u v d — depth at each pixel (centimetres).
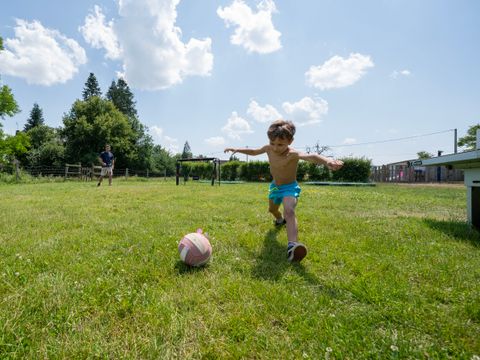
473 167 365
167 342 126
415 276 205
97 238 293
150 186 1193
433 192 1074
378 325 146
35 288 171
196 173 2872
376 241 292
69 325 138
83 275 196
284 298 167
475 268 216
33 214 431
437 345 127
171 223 373
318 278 202
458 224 383
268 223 381
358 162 2073
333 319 147
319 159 247
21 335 129
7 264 214
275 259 240
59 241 279
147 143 4684
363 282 189
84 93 5238
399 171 2516
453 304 165
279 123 282
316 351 124
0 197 685
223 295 170
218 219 412
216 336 134
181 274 205
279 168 292
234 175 2567
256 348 126
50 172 2253
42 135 4794
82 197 689
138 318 146
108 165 1178
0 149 2020
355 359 120
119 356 118
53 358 116
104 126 3856
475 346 126
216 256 245
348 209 545
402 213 505
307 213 470
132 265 215
